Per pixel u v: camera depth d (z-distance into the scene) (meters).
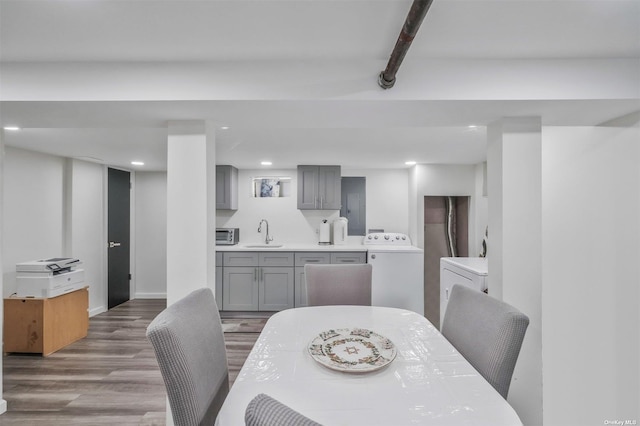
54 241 3.61
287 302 4.02
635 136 1.73
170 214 1.81
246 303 4.03
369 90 1.54
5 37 1.31
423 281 3.95
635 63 1.52
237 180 4.58
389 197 4.58
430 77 1.53
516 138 1.76
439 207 4.30
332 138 2.84
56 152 3.41
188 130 1.82
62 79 1.52
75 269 3.37
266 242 4.57
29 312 2.92
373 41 1.37
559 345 2.08
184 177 1.82
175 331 0.99
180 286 1.80
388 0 1.10
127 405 2.17
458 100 1.53
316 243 4.59
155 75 1.53
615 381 1.85
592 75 1.52
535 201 1.75
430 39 1.35
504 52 1.47
